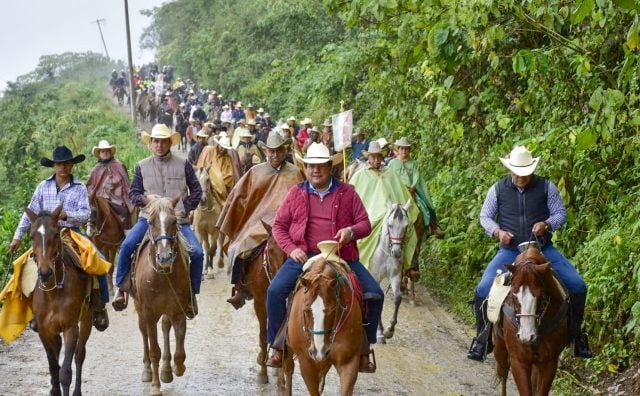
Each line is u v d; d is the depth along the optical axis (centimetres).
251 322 1298
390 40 1534
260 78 4462
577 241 1188
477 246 1441
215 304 1413
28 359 1108
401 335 1251
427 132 1778
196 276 981
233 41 5109
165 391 967
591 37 1078
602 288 1002
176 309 933
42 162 909
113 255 1501
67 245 887
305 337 732
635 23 717
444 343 1212
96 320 943
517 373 776
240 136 2378
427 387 1007
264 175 1003
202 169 1692
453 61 1090
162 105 5131
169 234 888
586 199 1131
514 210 823
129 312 1374
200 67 5944
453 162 1667
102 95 6600
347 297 732
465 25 1038
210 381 1008
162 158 1020
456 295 1465
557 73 1138
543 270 739
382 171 1366
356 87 2831
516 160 814
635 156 1025
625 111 968
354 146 2152
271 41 4612
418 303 1449
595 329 1066
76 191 912
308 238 800
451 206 1673
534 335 724
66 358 862
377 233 1252
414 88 1587
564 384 1008
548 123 1182
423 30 1132
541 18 1109
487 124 1474
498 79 1419
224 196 1775
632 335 1013
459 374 1064
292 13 4100
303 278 715
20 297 900
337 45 3072
